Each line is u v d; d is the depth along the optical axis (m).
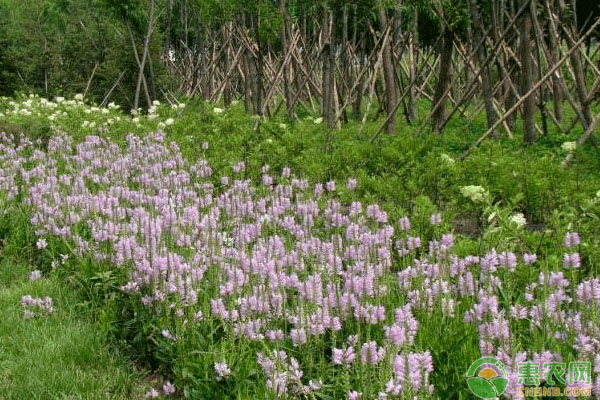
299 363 4.15
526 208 7.77
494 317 3.95
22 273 6.80
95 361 4.85
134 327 5.06
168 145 12.38
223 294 4.65
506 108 16.88
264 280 4.54
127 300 5.30
